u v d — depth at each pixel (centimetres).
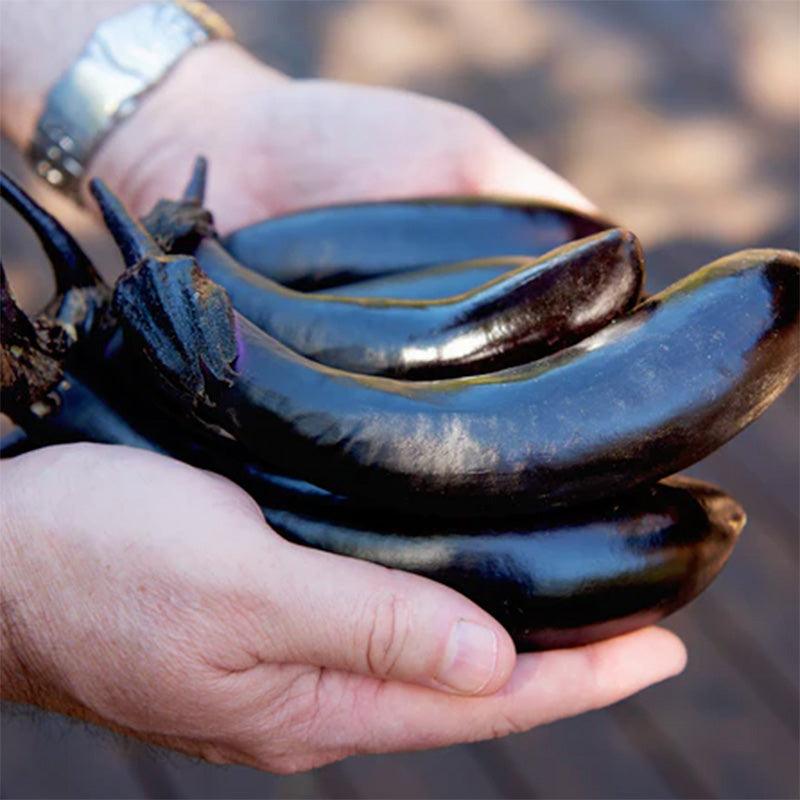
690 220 108
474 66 122
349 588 53
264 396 52
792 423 97
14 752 86
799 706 86
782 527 92
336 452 52
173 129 75
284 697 57
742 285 53
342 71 121
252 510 55
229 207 75
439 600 53
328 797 84
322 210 63
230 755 60
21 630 56
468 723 58
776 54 121
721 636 89
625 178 111
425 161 74
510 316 54
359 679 57
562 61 122
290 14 126
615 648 59
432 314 55
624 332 53
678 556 55
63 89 74
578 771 84
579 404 52
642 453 52
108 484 55
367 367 55
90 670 56
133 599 54
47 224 58
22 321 56
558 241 63
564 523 54
